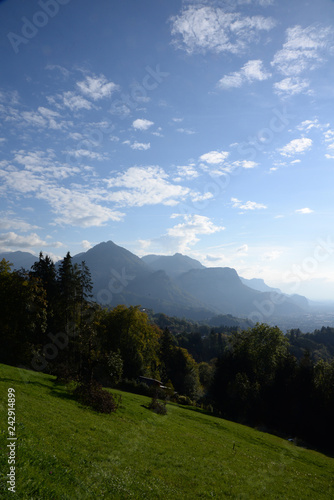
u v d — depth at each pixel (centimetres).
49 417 1841
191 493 1385
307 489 2025
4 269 4891
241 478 1867
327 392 4981
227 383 6341
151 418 3128
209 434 3192
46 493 792
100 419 2380
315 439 4800
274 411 5300
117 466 1391
